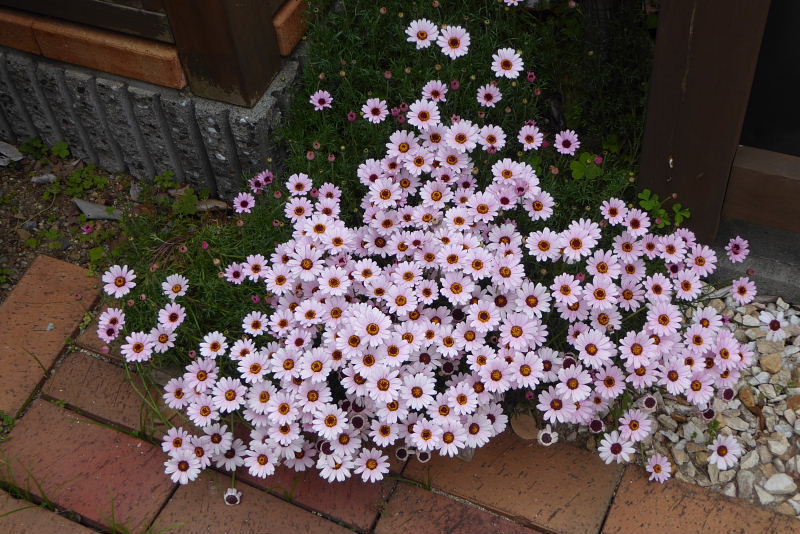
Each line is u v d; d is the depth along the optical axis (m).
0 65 1.19
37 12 1.14
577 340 0.94
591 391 0.99
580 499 0.97
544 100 1.22
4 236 1.19
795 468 0.98
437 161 1.07
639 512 0.96
